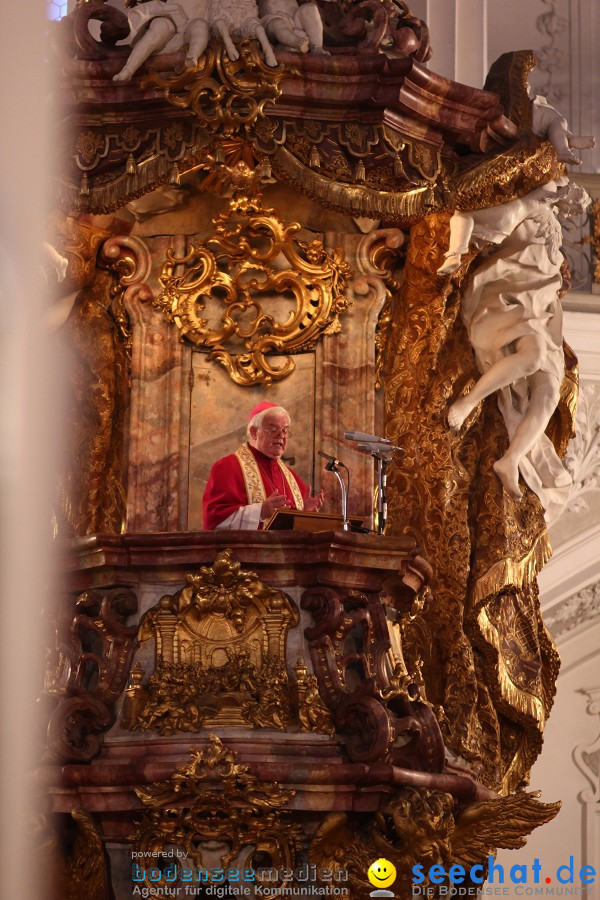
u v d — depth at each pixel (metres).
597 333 14.62
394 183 10.64
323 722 8.72
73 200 10.45
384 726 8.61
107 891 8.65
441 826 8.66
